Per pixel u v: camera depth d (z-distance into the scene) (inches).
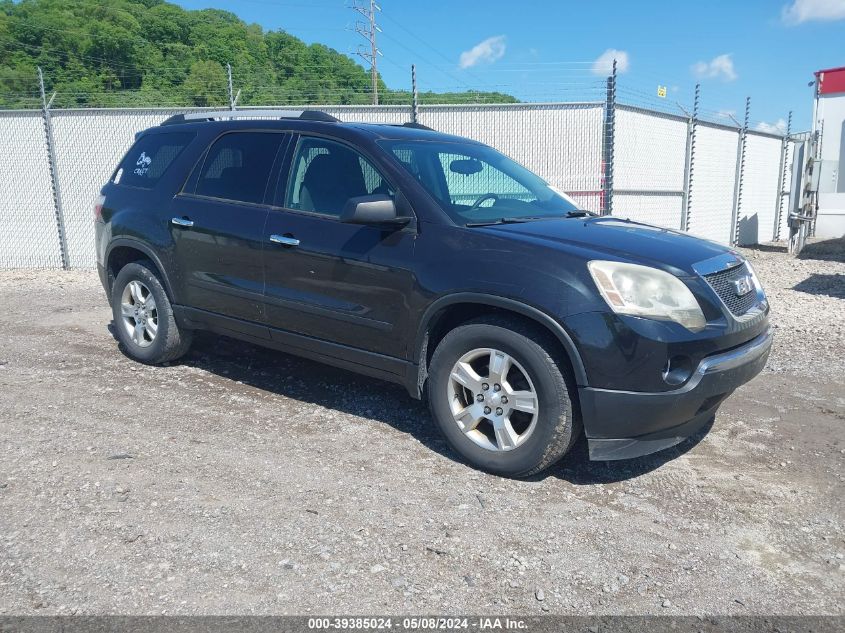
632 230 160.2
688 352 132.9
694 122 533.3
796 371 228.2
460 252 147.4
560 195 196.7
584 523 129.3
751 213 681.6
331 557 115.2
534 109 434.6
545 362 136.9
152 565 111.3
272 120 189.5
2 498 130.9
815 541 125.2
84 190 451.2
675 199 535.8
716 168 603.8
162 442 159.2
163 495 134.0
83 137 446.6
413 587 108.0
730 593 109.2
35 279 410.6
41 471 142.6
